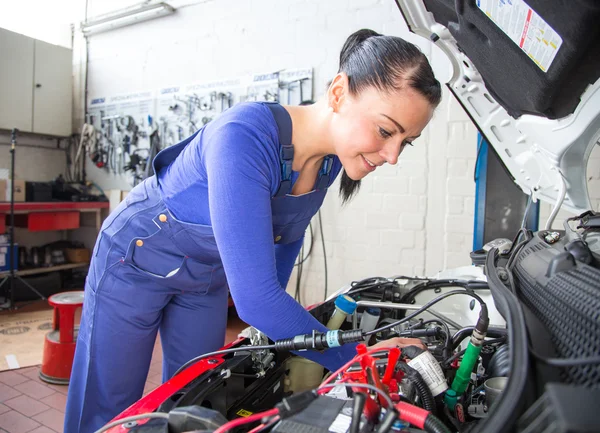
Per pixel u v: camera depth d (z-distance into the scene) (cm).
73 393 105
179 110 325
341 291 125
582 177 96
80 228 394
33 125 357
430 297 116
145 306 101
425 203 248
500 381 66
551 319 51
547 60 68
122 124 359
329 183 96
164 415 56
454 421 62
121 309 99
